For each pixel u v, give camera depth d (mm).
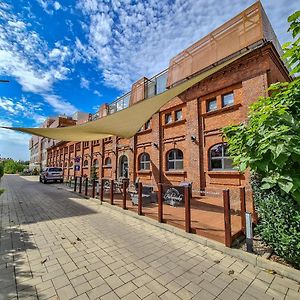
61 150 31797
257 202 4074
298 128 3186
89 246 4641
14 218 7230
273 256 3953
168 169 11734
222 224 5590
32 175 46906
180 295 2906
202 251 4410
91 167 20250
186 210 5363
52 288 3023
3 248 4500
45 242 4871
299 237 3293
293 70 3041
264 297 2891
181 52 11188
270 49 7715
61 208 8953
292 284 3207
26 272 3469
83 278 3303
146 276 3391
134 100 14414
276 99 3727
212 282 3242
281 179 3219
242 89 8461
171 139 11500
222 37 9289
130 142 14609
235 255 4148
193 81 6902
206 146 9703
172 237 5250
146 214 7012
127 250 4434
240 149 3840
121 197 10961
